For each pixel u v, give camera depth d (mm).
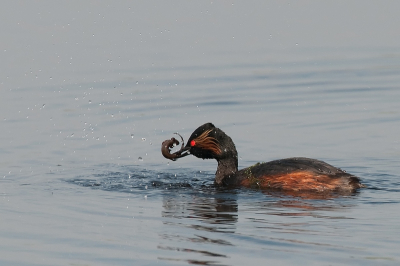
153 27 99062
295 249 33625
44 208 42875
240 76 81312
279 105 72000
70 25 99188
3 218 40688
